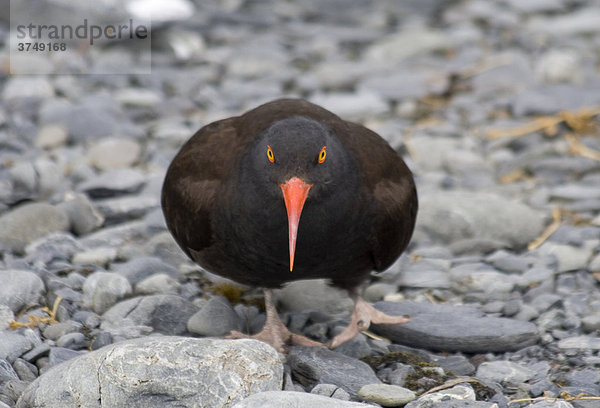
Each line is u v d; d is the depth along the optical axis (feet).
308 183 29.96
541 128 56.65
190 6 76.59
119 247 41.81
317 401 26.25
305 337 34.42
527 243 43.34
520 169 52.31
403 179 34.45
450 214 43.55
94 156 52.49
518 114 59.62
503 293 37.93
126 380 27.12
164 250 41.37
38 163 48.96
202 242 33.63
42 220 42.63
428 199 44.83
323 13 83.51
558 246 41.55
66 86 62.64
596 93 61.82
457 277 39.14
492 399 29.73
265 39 75.41
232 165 32.63
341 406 26.08
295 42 75.41
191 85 64.90
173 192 34.94
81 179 49.65
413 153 53.88
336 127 33.32
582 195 47.70
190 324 34.94
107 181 48.03
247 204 31.04
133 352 27.53
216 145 34.19
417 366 31.89
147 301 35.53
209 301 35.96
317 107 34.58
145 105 61.11
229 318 35.32
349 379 30.83
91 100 59.67
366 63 69.92
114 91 63.16
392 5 84.28
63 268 38.88
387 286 38.93
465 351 33.96
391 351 33.91
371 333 35.65
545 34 75.61
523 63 67.72
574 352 33.01
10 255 39.99
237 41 75.36
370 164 33.06
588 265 40.27
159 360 27.40
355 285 34.91
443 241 43.42
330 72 67.15
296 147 29.91
